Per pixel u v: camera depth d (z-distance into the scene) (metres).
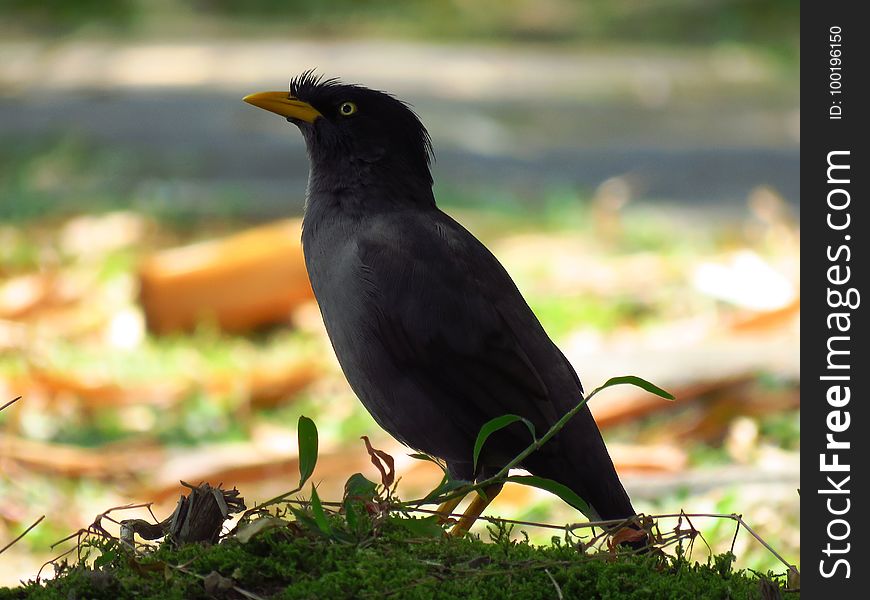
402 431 8.23
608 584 5.86
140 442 12.22
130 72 34.56
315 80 8.90
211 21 44.81
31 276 17.08
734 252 18.09
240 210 20.20
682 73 36.22
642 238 18.91
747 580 6.16
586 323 15.45
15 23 43.59
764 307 15.55
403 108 8.59
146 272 15.31
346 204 8.37
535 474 7.91
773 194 21.92
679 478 10.96
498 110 30.03
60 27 43.09
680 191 22.34
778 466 11.23
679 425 12.30
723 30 42.06
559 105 30.95
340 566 5.88
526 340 8.02
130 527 6.32
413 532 6.16
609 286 16.78
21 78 33.59
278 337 15.34
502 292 8.12
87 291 16.39
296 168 23.77
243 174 23.11
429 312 7.92
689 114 30.36
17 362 13.95
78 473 11.46
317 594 5.66
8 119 27.89
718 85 34.53
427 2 46.44
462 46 40.81
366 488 6.17
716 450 11.88
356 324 8.07
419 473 11.30
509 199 21.14
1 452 11.44
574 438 7.83
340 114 8.48
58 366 13.70
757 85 34.75
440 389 7.99
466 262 8.08
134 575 5.88
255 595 5.71
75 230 18.94
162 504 11.03
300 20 45.34
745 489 10.36
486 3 46.53
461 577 5.88
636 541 6.56
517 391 7.88
